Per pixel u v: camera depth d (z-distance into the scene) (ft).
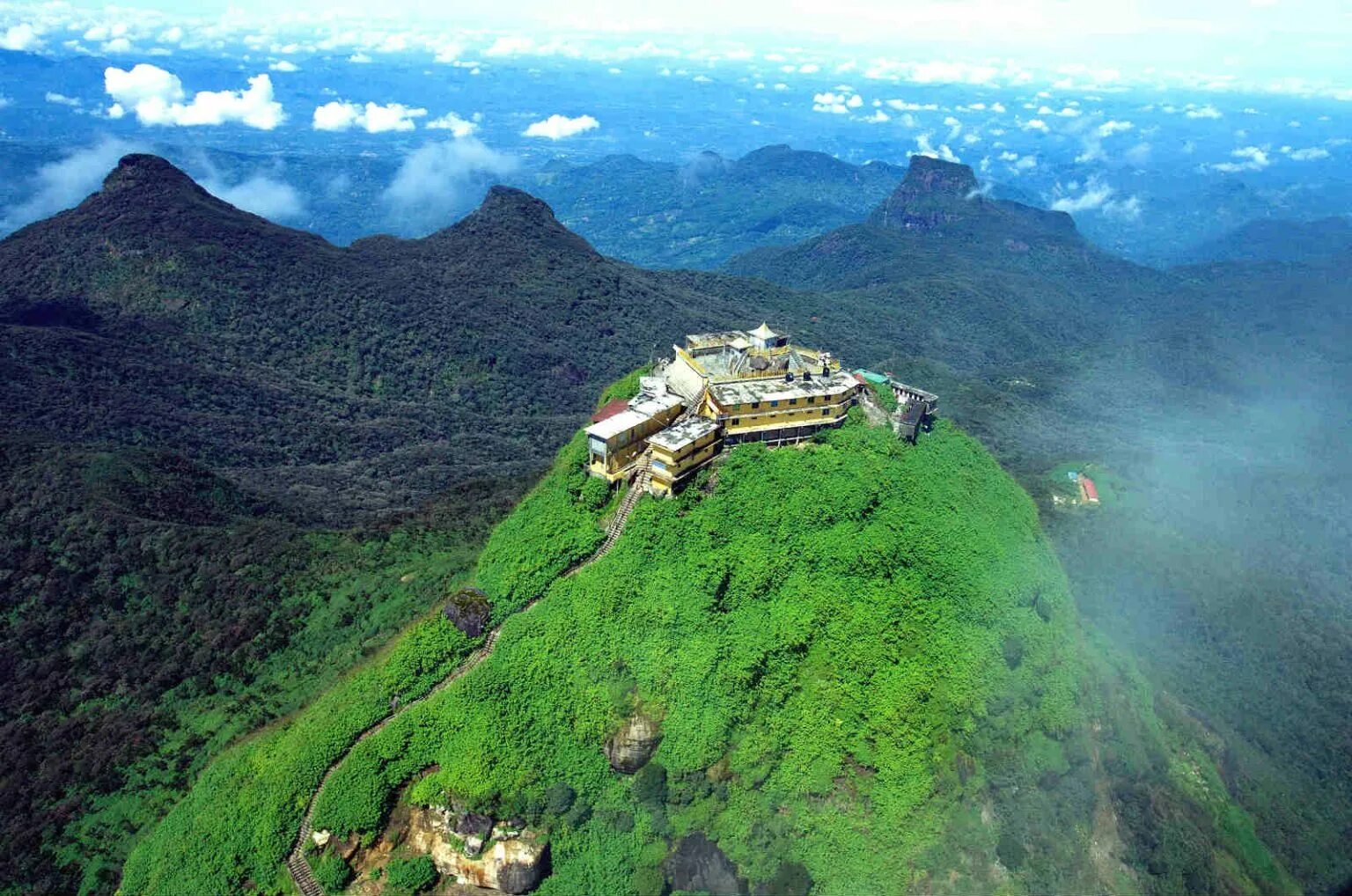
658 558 349.61
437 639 334.03
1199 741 445.37
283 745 321.52
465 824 294.66
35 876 330.13
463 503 568.00
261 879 291.38
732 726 324.80
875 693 332.80
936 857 311.47
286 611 440.04
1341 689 505.66
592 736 317.42
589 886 298.15
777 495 371.15
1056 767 351.87
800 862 310.65
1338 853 419.33
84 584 466.70
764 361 424.46
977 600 365.20
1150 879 354.33
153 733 383.04
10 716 405.39
